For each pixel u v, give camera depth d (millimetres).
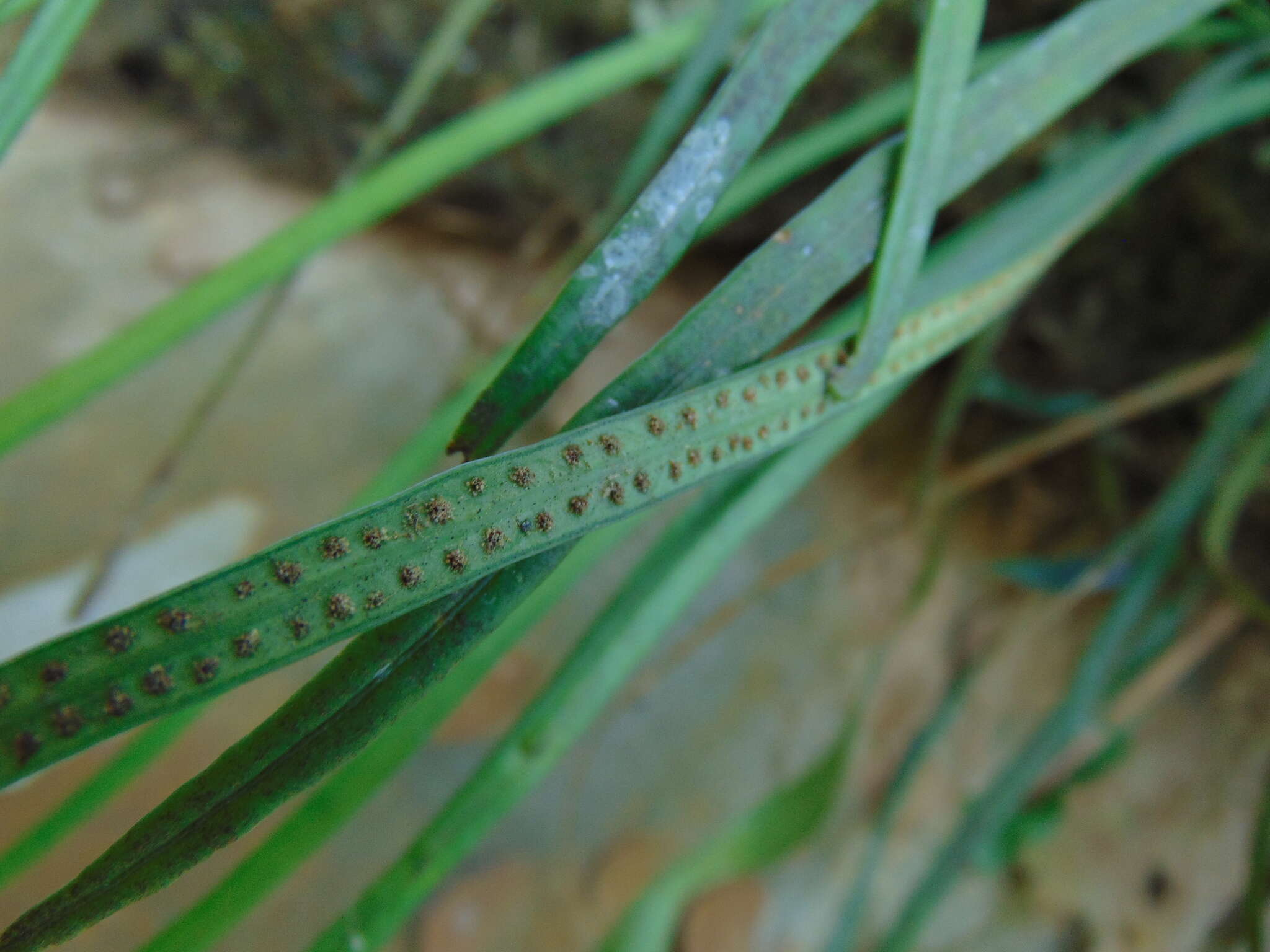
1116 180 177
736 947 288
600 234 233
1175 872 305
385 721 99
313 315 325
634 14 300
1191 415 313
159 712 89
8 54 277
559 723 156
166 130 334
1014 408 350
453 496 99
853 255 122
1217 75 188
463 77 312
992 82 131
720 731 316
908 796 320
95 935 237
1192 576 287
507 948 273
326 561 95
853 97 300
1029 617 268
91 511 279
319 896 263
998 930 303
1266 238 278
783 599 333
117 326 303
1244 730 319
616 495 105
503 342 331
